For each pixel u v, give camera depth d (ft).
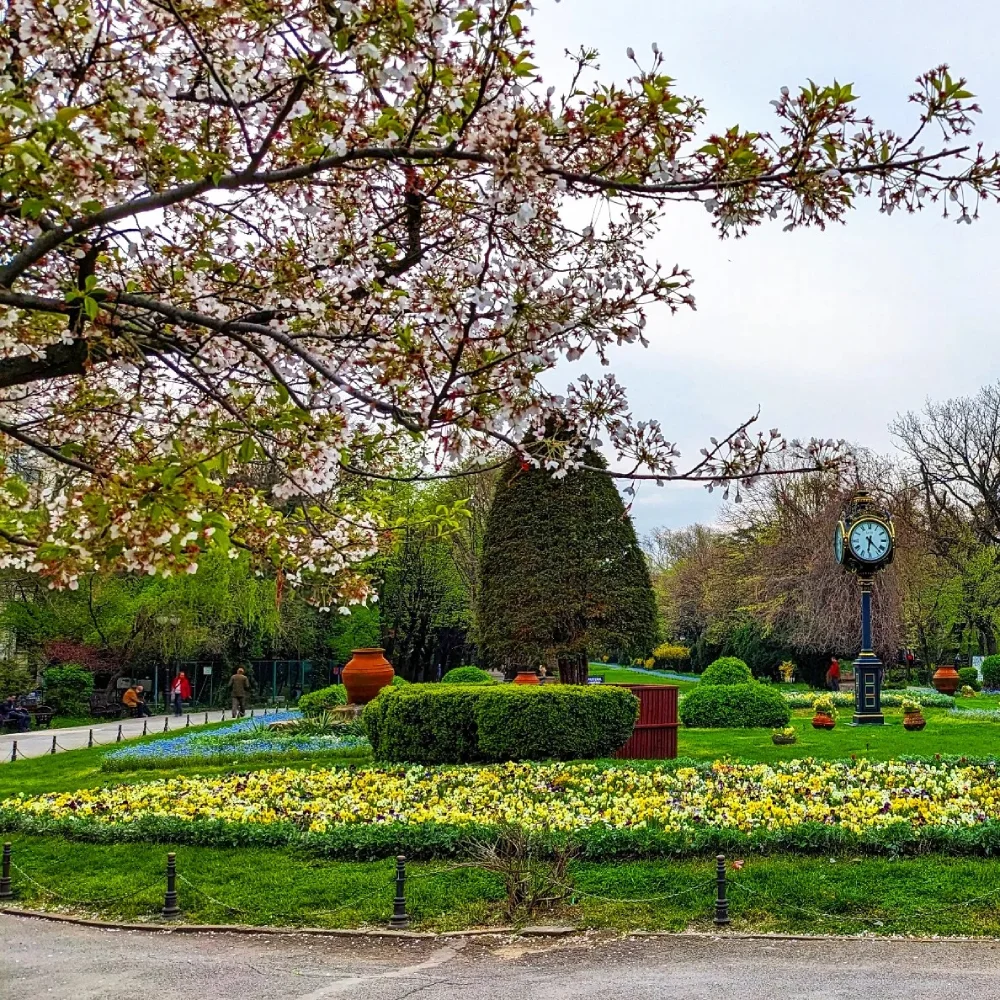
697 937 24.29
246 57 14.16
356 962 23.07
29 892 29.71
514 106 12.61
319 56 12.58
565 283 15.31
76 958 23.76
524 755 43.75
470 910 26.43
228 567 97.45
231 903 27.50
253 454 13.19
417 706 45.42
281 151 15.76
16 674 97.91
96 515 12.53
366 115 14.42
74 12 12.62
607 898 26.71
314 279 16.34
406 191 15.89
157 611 105.40
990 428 144.87
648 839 29.32
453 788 38.14
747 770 41.42
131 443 18.99
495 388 13.76
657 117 12.78
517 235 15.47
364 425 16.49
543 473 56.65
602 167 13.15
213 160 14.34
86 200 12.48
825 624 109.09
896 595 107.65
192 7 13.12
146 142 13.71
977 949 22.93
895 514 117.60
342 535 18.89
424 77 12.99
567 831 30.17
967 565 132.87
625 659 226.99
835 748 51.21
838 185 12.63
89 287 12.12
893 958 22.33
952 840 28.91
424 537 103.60
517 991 20.47
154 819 33.81
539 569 55.67
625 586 56.29
